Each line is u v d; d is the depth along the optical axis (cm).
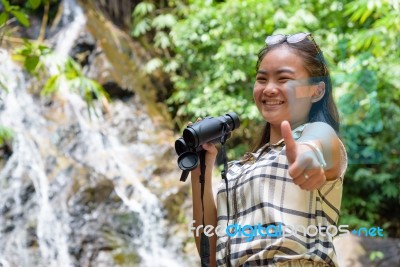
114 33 691
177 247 499
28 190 505
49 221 481
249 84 624
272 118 142
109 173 542
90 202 491
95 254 468
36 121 572
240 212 142
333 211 138
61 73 317
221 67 612
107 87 622
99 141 577
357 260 482
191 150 145
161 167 565
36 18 680
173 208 523
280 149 144
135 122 613
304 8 625
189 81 653
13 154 533
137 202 516
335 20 618
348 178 564
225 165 144
